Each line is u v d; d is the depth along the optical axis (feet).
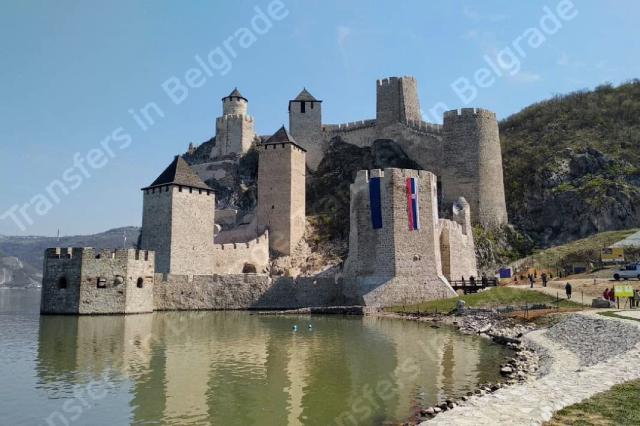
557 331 88.38
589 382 43.80
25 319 124.26
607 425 32.76
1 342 88.43
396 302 140.87
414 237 147.54
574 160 228.84
